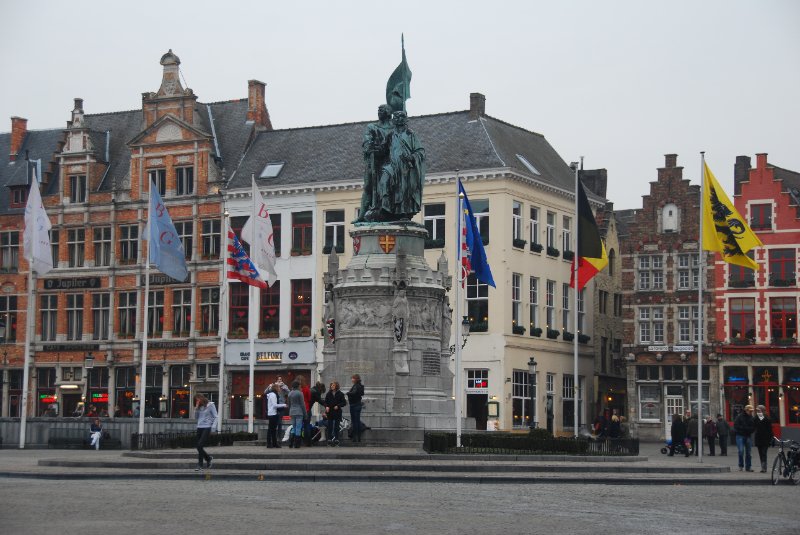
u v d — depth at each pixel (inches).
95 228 2807.6
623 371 3004.4
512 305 2497.5
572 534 731.4
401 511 840.9
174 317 2723.9
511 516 824.3
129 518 778.2
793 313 2549.2
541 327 2605.8
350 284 1407.5
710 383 2598.4
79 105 2854.3
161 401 2674.7
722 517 848.9
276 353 2613.2
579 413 2736.2
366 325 1401.3
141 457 1302.9
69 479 1116.5
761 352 2554.1
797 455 1177.4
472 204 2502.5
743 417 1332.4
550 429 2615.7
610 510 877.2
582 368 2770.7
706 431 1894.7
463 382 2484.0
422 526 757.3
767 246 2573.8
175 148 2741.1
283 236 2635.3
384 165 1460.4
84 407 2753.4
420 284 1407.5
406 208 1444.4
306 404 1391.5
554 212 2684.5
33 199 1852.9
